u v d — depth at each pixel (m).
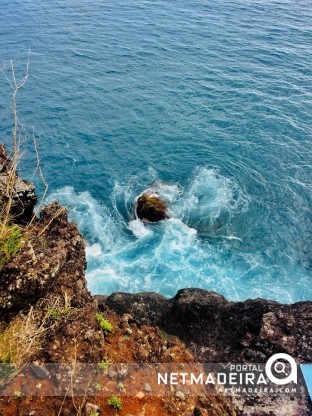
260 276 17.52
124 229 19.64
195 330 12.50
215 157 24.39
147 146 25.30
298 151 24.86
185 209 20.69
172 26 44.72
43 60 35.66
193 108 29.14
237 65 35.56
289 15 48.84
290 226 20.00
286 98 30.27
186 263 17.95
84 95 30.47
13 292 7.40
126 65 35.44
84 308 8.30
